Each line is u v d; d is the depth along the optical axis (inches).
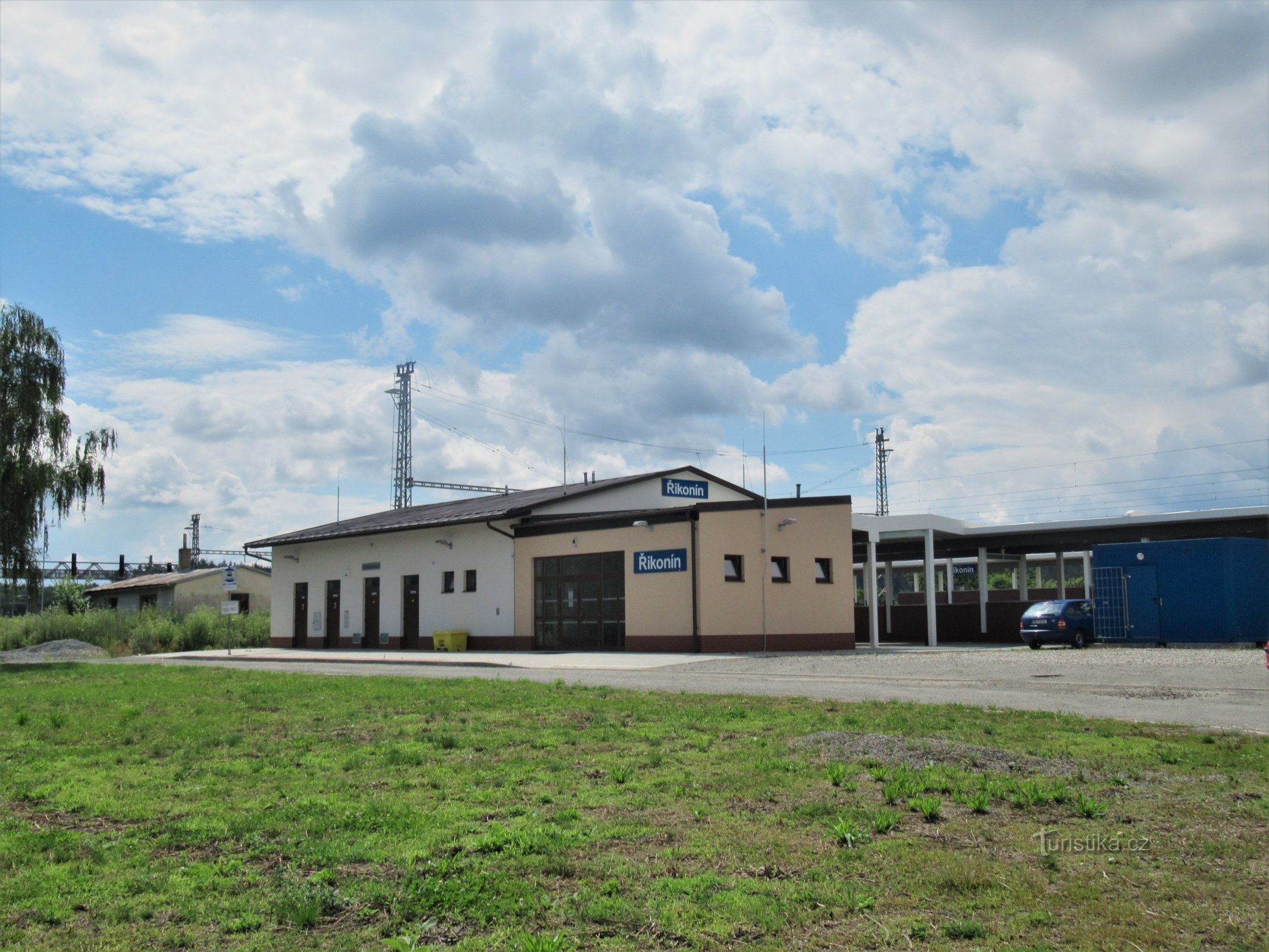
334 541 1534.2
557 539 1176.2
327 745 395.9
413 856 227.9
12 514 1171.9
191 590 2201.0
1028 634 1139.9
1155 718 450.6
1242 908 194.1
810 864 223.0
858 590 2245.3
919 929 184.1
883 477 2881.4
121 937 185.8
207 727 457.7
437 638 1293.1
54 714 523.2
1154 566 1144.8
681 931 183.6
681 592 1057.5
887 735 373.4
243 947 179.6
